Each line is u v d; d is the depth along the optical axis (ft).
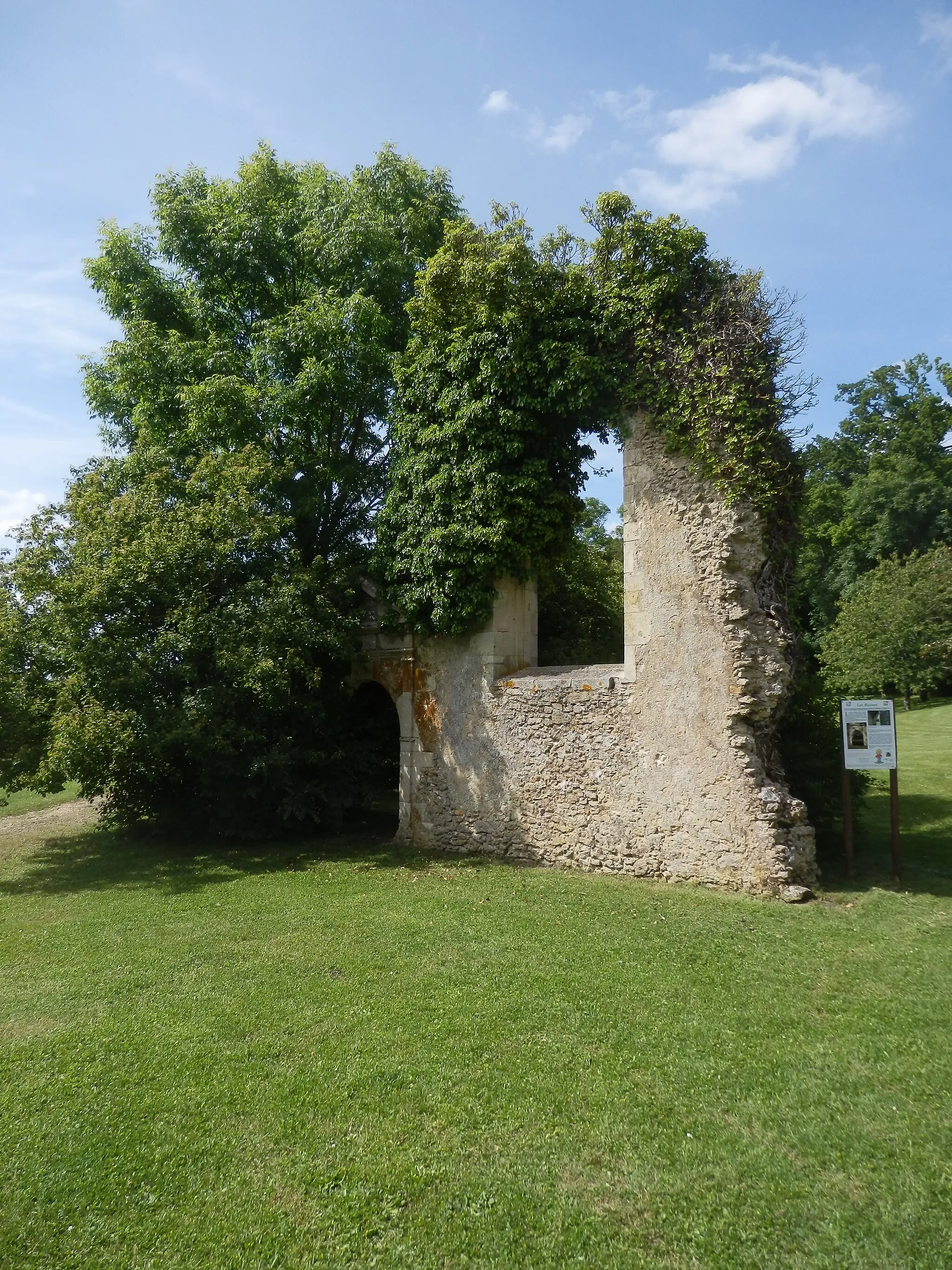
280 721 42.55
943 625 86.02
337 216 46.88
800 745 34.68
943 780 51.42
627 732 32.55
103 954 24.94
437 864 35.96
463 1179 13.24
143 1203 12.89
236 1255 11.75
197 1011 20.13
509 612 38.11
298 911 29.07
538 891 30.42
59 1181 13.44
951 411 126.11
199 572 40.32
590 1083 16.06
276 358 45.39
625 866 32.32
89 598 37.14
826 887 29.50
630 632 32.68
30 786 36.99
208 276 49.73
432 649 39.75
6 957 25.08
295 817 43.50
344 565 44.16
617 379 32.91
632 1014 19.12
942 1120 14.60
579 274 33.94
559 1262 11.47
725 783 29.84
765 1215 12.28
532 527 36.32
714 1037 17.88
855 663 89.20
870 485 119.44
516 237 34.32
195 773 41.83
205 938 26.20
